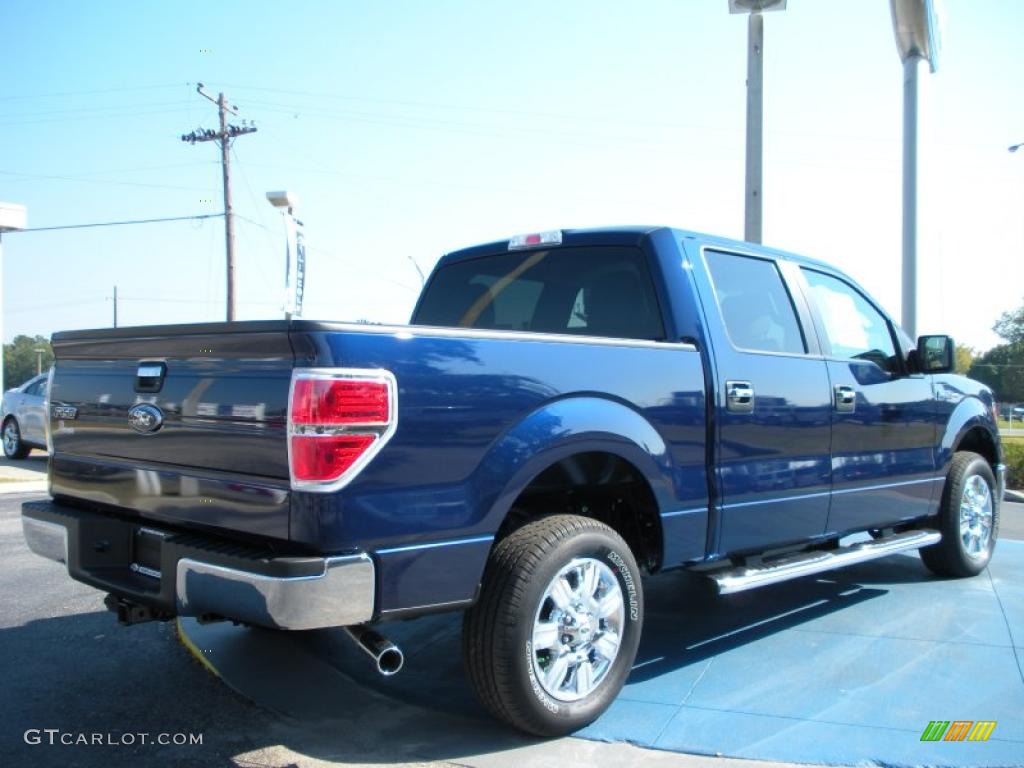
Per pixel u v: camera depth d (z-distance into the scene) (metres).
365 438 2.87
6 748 3.40
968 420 6.09
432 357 3.08
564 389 3.47
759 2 10.18
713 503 4.11
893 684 4.04
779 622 5.08
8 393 16.06
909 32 10.67
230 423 3.09
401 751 3.36
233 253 32.56
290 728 3.59
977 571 6.20
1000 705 3.77
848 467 4.96
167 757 3.32
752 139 10.44
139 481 3.52
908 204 10.98
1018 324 94.31
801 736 3.46
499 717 3.36
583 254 4.68
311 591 2.78
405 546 3.00
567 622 3.44
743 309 4.59
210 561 2.99
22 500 10.83
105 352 3.77
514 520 3.73
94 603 5.51
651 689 4.00
